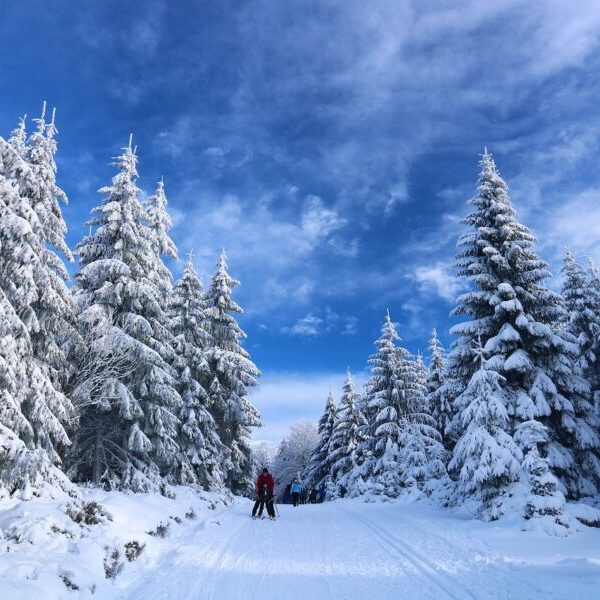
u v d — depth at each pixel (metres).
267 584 7.08
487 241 17.84
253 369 26.56
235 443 28.02
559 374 16.64
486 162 18.97
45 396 11.69
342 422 41.44
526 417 14.86
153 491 15.35
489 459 13.70
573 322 22.17
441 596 6.33
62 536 7.92
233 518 15.93
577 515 12.00
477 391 15.19
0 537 7.34
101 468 16.64
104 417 16.50
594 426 16.61
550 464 13.94
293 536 11.98
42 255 12.70
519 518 12.18
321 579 7.37
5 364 9.98
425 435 27.23
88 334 15.45
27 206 11.55
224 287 28.03
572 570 7.39
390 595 6.44
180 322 23.27
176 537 11.32
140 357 15.87
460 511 15.84
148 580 7.37
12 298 11.12
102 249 17.33
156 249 20.48
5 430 9.41
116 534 8.74
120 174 17.88
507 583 6.85
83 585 6.41
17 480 9.63
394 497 24.22
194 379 22.77
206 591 6.71
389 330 31.20
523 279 17.34
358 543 10.81
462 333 17.50
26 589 5.45
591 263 23.86
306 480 48.06
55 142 14.62
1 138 12.38
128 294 16.81
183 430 20.81
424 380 36.78
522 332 16.89
